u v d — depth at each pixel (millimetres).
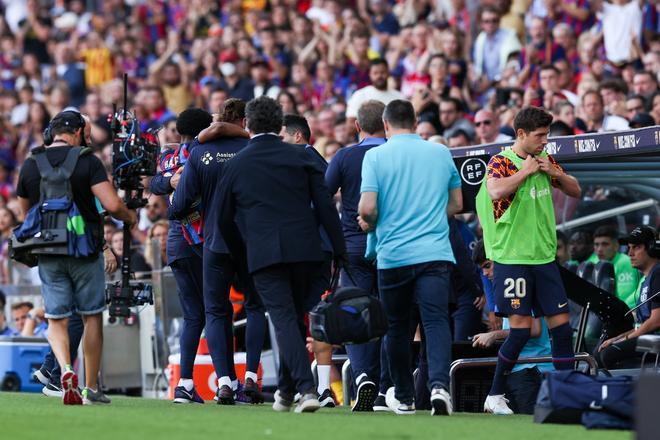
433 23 64625
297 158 29453
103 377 46781
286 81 68500
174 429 24906
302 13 76375
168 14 86125
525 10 63000
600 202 43781
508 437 23906
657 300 34531
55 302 31359
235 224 29953
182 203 33094
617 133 34875
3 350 47125
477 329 36875
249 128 29859
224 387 33438
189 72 73875
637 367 34969
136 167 32969
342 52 65500
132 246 49625
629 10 57906
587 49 56906
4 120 76000
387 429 25328
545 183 30781
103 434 23906
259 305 34688
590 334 38281
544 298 30766
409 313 30016
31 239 30797
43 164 31156
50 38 90375
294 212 29172
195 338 34906
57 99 75312
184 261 34719
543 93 51750
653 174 37562
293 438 23359
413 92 55594
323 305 28562
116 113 33344
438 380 29109
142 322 47562
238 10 79875
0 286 52188
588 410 26375
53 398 36312
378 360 33281
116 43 85125
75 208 31000
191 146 33281
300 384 29250
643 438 21031
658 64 53406
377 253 29672
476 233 44719
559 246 41188
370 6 72875
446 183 29656
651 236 36156
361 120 33531
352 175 33156
